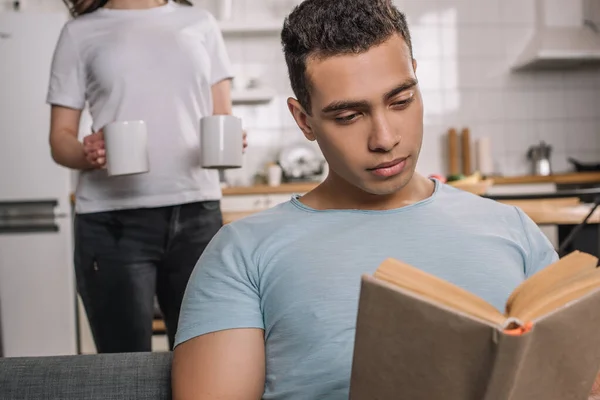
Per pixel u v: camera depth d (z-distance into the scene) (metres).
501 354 0.49
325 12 0.76
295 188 3.73
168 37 1.59
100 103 1.58
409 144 0.76
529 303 0.54
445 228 0.85
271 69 4.39
